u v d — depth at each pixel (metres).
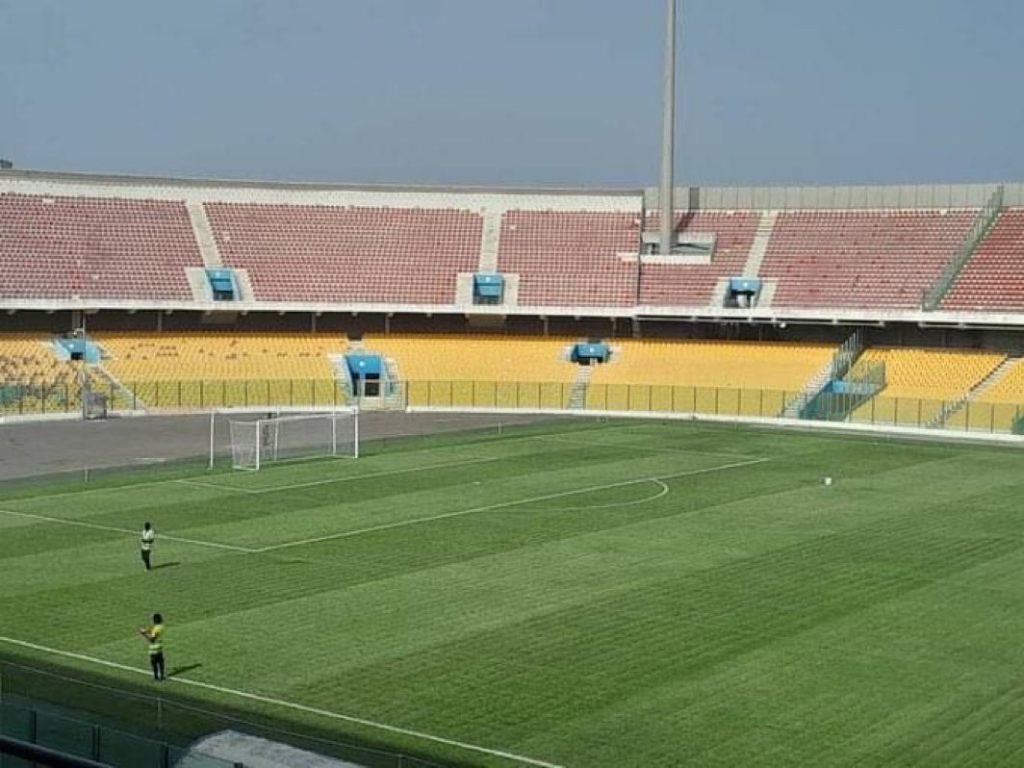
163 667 29.69
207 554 42.06
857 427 80.62
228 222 97.25
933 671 29.61
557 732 25.77
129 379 84.81
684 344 93.00
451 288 94.44
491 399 89.44
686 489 55.97
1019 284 85.75
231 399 85.38
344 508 50.56
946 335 89.00
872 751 24.64
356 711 27.09
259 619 34.19
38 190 94.00
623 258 97.38
